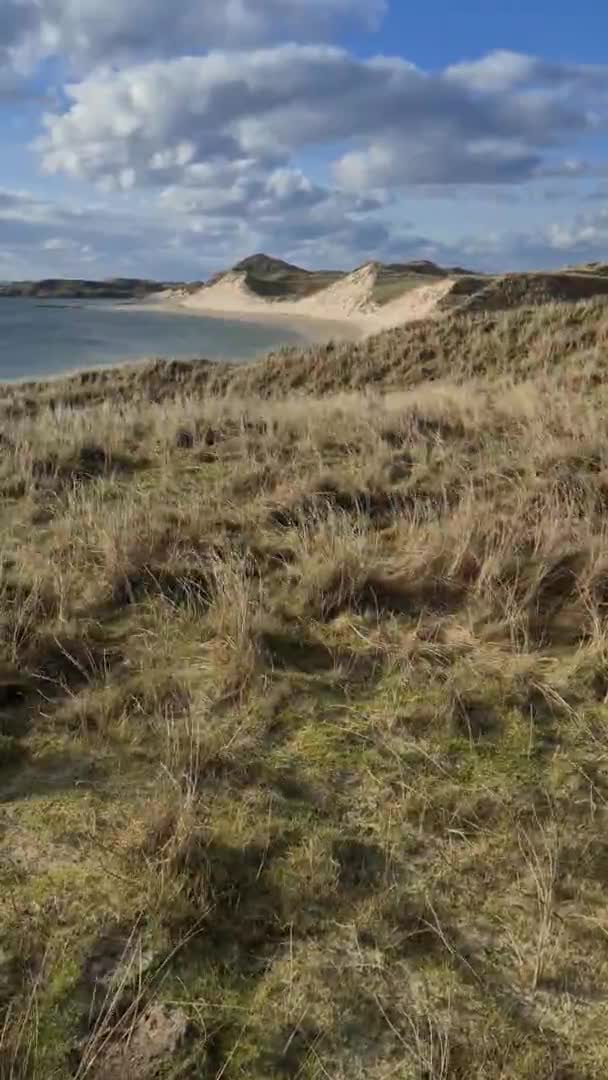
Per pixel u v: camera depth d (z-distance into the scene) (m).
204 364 23.33
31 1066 1.96
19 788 3.02
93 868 2.57
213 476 6.93
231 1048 2.02
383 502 6.00
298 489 5.99
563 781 3.00
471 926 2.39
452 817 2.82
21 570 4.76
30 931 2.32
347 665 3.85
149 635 4.13
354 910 2.44
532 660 3.73
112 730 3.34
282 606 4.36
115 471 7.30
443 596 4.51
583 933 2.36
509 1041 2.04
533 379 12.88
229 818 2.81
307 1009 2.12
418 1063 1.98
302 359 21.58
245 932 2.36
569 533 4.81
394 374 19.38
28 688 3.68
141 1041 2.03
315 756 3.18
